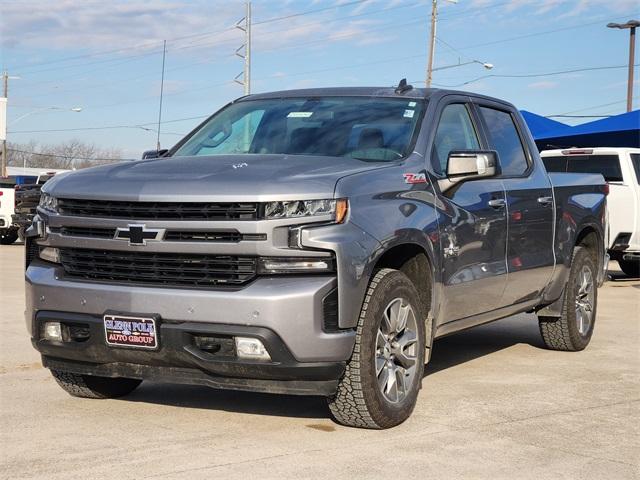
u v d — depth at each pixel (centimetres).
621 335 879
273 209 463
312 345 460
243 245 462
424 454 461
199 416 535
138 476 418
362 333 482
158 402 572
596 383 646
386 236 496
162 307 470
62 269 513
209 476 419
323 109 613
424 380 653
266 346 457
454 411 554
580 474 434
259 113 629
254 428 508
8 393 596
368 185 501
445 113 618
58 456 450
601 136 2036
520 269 668
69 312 500
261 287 460
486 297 627
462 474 430
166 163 529
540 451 471
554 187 736
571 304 763
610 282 1499
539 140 2103
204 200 468
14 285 1299
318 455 455
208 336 468
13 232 2528
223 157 544
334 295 467
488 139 665
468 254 594
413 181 543
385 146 567
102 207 493
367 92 627
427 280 551
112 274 492
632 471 441
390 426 509
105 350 491
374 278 498
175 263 477
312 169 500
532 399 591
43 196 529
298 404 567
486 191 625
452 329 598
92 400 579
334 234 467
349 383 484
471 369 697
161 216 479
